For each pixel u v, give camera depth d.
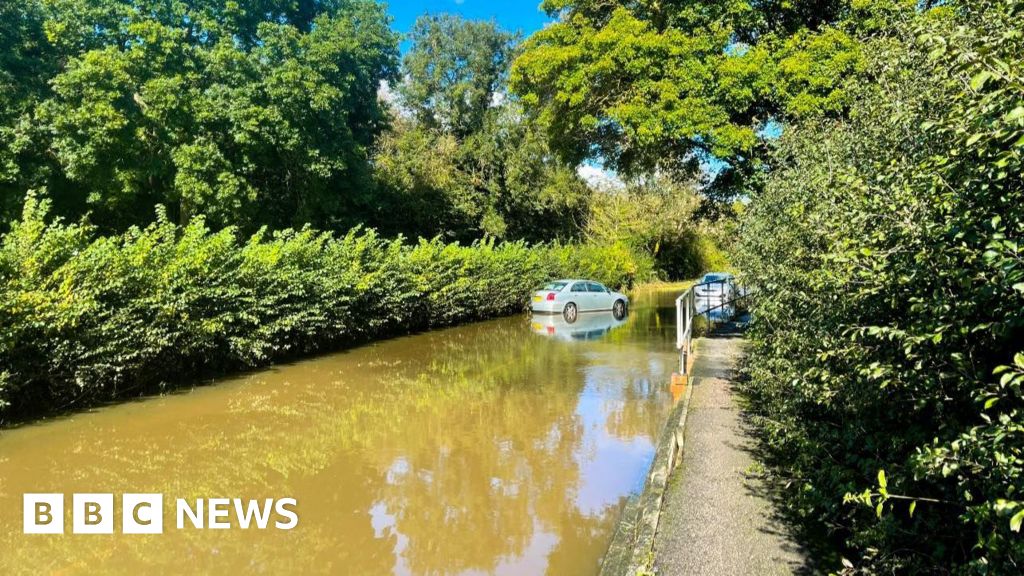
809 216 4.34
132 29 18.62
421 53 39.81
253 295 12.70
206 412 9.51
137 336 10.10
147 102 18.73
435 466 7.06
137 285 10.27
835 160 4.91
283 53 21.69
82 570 4.79
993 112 2.09
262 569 4.82
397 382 11.80
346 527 5.55
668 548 4.45
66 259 9.53
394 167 33.12
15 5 19.08
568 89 17.17
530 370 12.96
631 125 15.91
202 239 12.21
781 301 5.52
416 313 19.67
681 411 8.24
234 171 20.66
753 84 14.89
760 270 6.86
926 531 3.31
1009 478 2.10
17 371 8.62
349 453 7.53
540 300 23.62
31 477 6.74
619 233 45.16
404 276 18.36
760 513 4.98
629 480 6.58
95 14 19.47
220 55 19.88
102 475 6.82
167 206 21.95
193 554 5.06
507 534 5.40
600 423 8.80
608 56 16.17
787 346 5.40
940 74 3.10
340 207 25.70
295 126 21.22
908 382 2.80
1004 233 2.20
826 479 4.37
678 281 50.34
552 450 7.60
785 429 5.46
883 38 6.13
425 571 4.77
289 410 9.64
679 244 48.66
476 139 37.78
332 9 28.91
